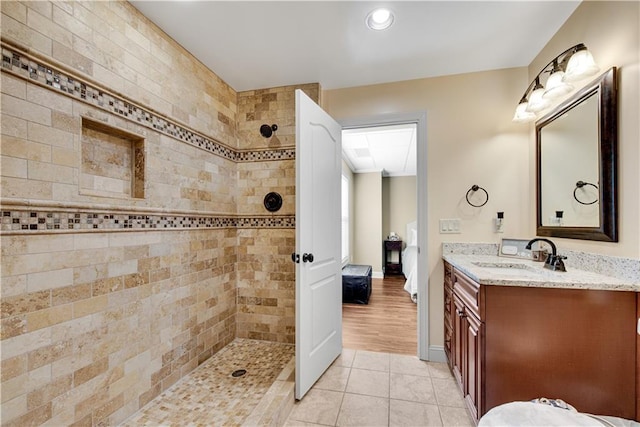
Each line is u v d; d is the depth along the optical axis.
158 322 1.75
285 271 2.51
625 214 1.31
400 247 6.26
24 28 1.12
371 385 2.00
